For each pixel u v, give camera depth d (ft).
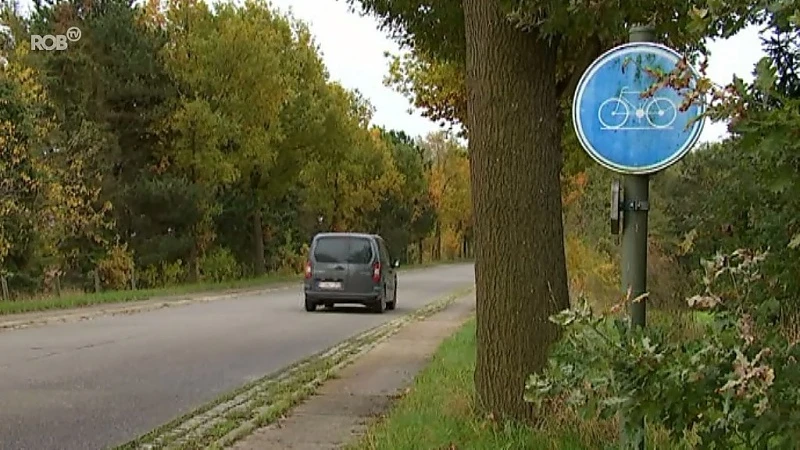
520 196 20.81
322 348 45.44
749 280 8.81
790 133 7.32
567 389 10.55
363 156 185.06
